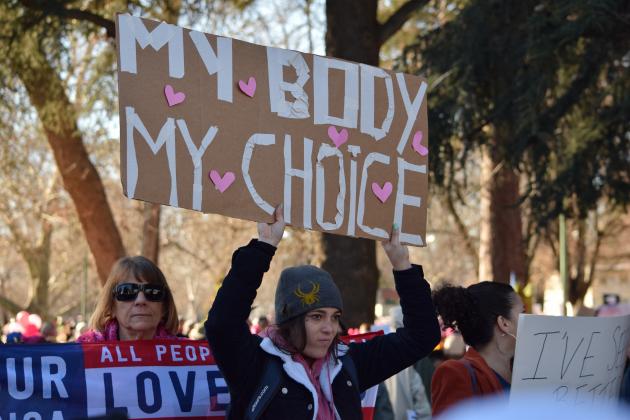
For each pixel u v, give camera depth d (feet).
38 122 85.10
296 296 14.89
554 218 52.19
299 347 14.90
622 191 51.96
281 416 14.67
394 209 17.43
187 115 15.53
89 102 74.79
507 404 8.04
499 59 51.83
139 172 15.07
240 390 14.87
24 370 17.89
